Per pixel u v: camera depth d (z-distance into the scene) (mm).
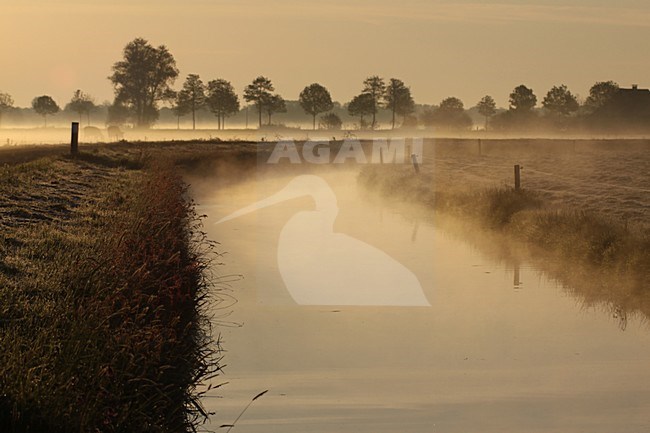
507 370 13992
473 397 12523
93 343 10508
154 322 12406
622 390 12883
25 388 9070
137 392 10055
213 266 21500
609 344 15555
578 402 12227
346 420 11547
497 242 27438
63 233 19250
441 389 12742
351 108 194750
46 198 25906
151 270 15242
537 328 16688
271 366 13766
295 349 14789
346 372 13680
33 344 10461
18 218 21141
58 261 15523
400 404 12078
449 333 16188
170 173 38875
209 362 13836
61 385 9328
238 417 11500
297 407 11906
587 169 64562
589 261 22188
